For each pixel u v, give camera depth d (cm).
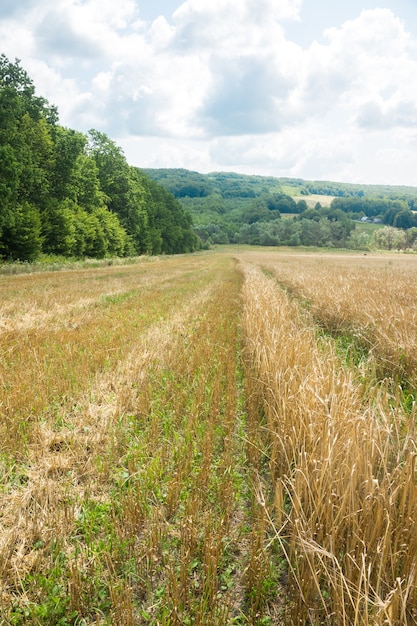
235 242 15812
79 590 293
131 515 364
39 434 505
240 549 352
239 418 597
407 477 296
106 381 690
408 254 11406
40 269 3088
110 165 6081
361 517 290
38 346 870
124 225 6278
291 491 405
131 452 485
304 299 1589
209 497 410
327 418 374
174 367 786
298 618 275
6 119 2853
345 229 14938
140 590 309
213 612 281
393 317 903
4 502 390
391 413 402
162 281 2597
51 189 4122
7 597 293
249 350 830
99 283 2275
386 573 269
